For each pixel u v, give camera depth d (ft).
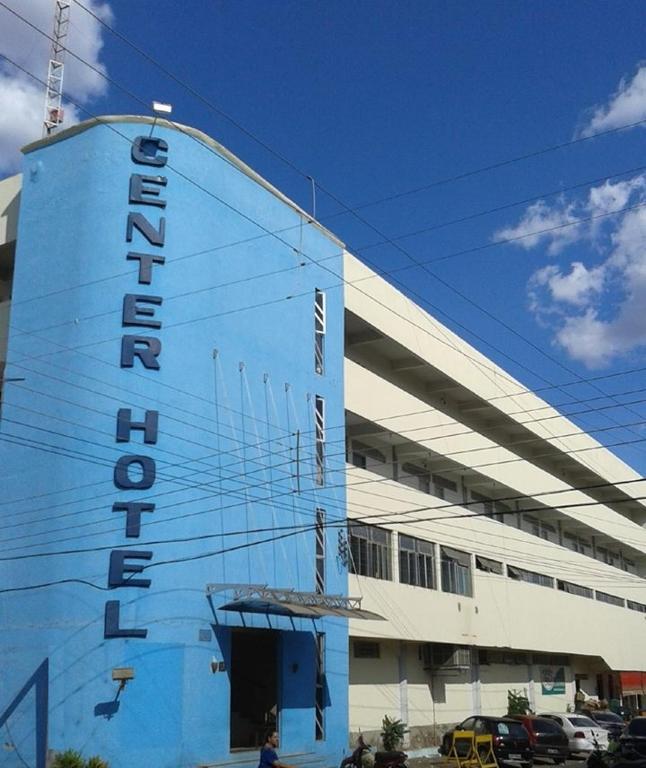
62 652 64.64
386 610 95.25
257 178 84.64
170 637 66.90
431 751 104.99
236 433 76.74
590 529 169.07
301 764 74.90
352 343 105.81
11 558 69.41
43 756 62.90
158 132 76.38
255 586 69.67
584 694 154.51
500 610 123.03
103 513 67.26
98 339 70.85
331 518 86.53
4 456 72.43
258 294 82.28
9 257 87.56
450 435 112.68
